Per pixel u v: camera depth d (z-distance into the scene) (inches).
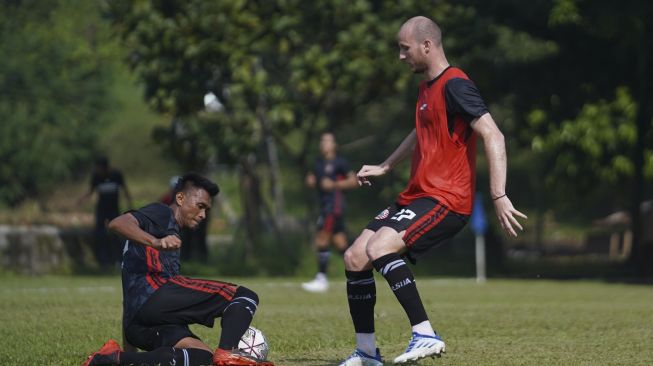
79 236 3058.6
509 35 4825.3
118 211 3021.7
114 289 2085.4
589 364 868.0
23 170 5423.2
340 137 6190.9
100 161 2992.1
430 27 808.3
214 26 2925.7
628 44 3129.9
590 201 6250.0
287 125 2984.7
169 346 778.2
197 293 783.1
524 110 3622.0
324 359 905.5
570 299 1924.2
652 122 3513.8
